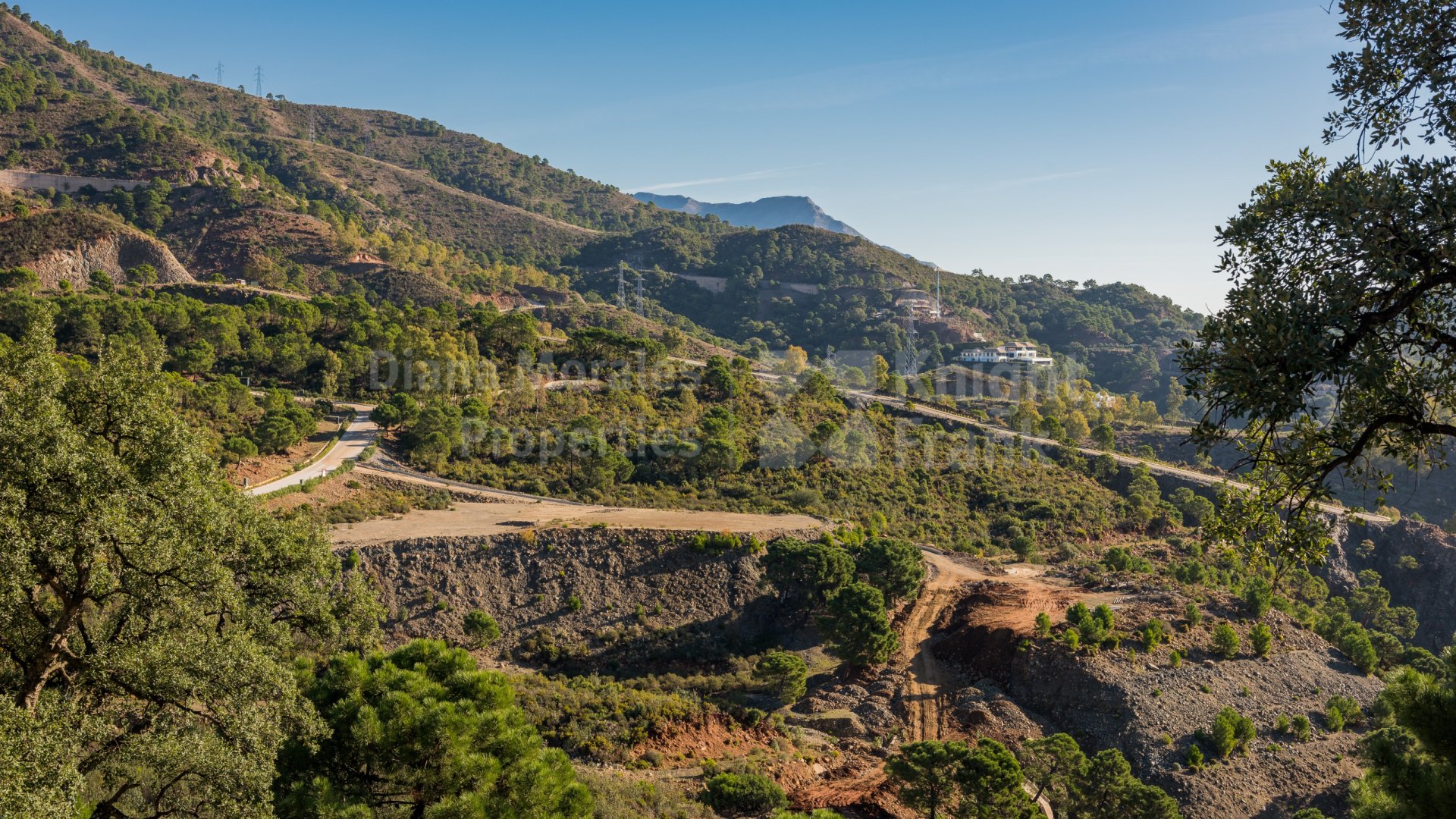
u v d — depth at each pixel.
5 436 16.91
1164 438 173.75
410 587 65.25
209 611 21.48
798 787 47.72
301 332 116.06
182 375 96.88
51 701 18.53
